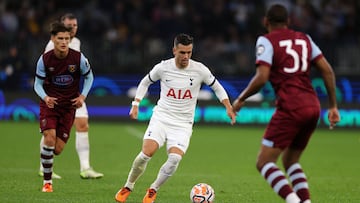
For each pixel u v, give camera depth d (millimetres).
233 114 23438
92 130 61969
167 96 27172
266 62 22156
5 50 72625
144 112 69250
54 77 29094
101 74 72625
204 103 68562
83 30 77125
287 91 22391
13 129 60750
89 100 69438
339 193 31141
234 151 48969
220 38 75812
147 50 74625
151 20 79062
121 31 77375
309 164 42656
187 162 42469
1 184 31312
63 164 40031
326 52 73562
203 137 58438
